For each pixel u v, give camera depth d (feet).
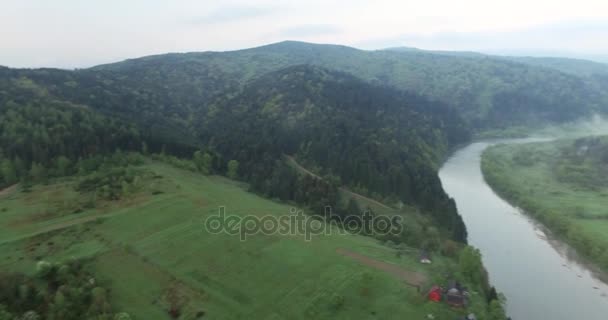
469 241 353.51
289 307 209.56
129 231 269.03
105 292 206.59
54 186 332.19
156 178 360.69
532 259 320.29
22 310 188.55
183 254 249.55
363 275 229.04
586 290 276.00
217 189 375.86
